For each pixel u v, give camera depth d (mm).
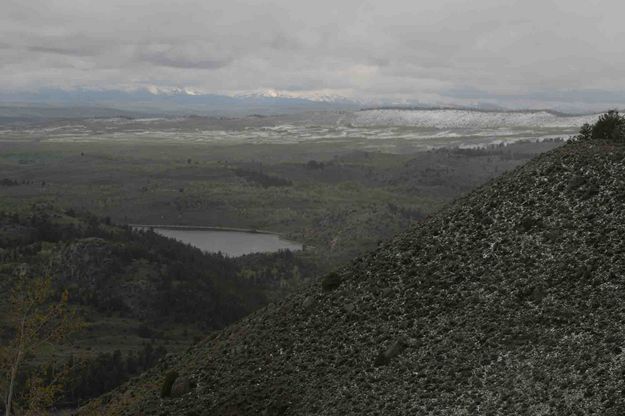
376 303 58812
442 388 43219
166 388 65375
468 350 45938
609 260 47188
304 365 56031
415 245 64688
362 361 51875
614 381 35781
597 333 40656
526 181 63688
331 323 60250
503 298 49656
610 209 52812
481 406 39531
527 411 37031
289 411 50844
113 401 75312
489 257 55625
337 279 67062
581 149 64875
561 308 45000
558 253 51125
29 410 53500
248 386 57625
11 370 53094
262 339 65625
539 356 41438
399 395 44938
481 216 62531
